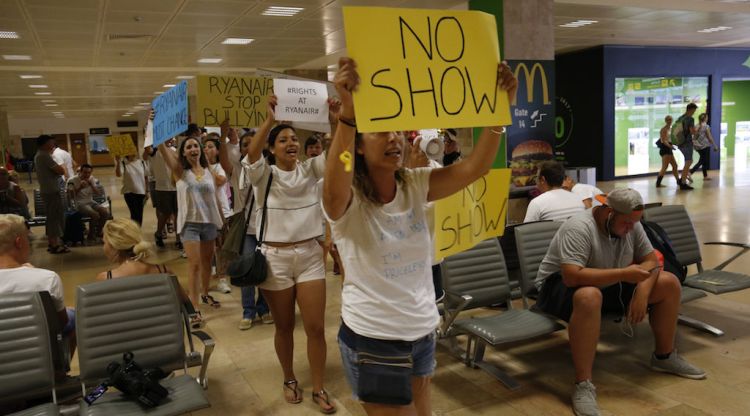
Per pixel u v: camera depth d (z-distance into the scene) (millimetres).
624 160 14969
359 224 1658
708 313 4320
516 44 7191
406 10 1541
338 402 3213
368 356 1642
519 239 3750
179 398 2496
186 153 4695
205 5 7414
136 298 2779
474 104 1661
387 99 1507
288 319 3182
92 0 6859
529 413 2979
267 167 3115
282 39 10219
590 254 3201
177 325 2842
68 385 2705
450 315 3346
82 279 6488
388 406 1672
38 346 2551
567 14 9445
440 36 1600
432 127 1571
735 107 19594
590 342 2965
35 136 34906
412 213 1726
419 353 1759
